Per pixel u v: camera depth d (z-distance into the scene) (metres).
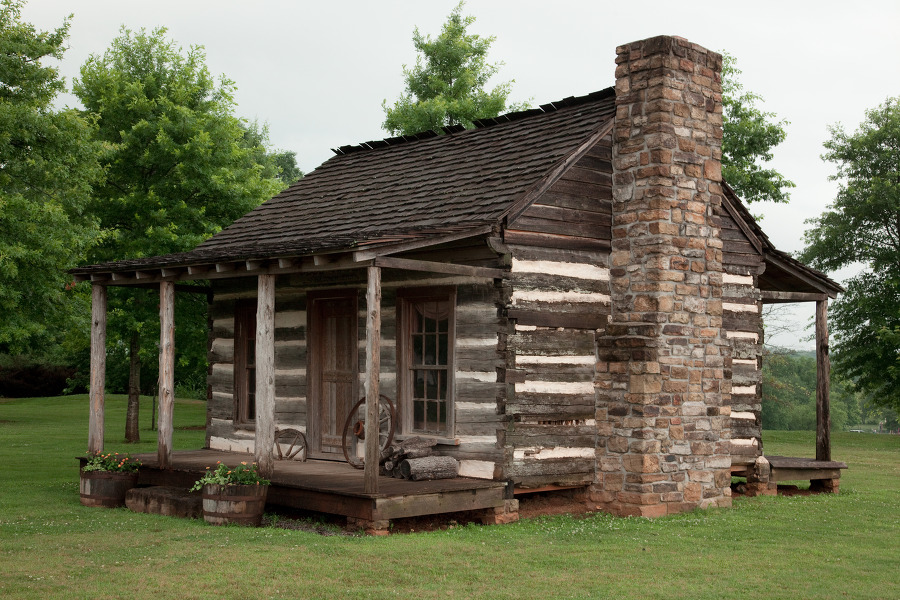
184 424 29.09
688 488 11.88
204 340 24.30
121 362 31.81
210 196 23.48
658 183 11.85
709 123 12.53
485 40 31.08
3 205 16.34
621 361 11.77
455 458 11.48
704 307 12.27
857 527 10.71
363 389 12.72
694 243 12.20
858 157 32.66
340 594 7.07
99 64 24.02
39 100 18.08
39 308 18.09
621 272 12.20
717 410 12.30
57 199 18.11
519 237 11.38
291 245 10.52
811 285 15.02
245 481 10.17
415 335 12.27
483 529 10.33
